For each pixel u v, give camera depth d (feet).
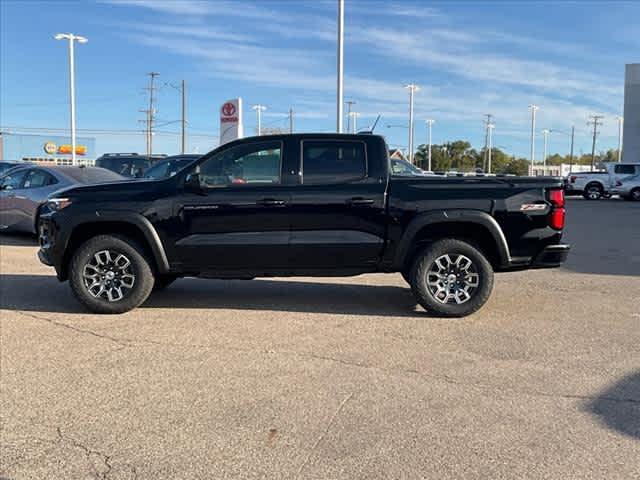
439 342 18.02
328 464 10.85
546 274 29.53
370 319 20.70
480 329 19.43
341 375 15.24
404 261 20.71
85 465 10.88
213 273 21.13
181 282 27.32
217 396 13.91
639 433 12.08
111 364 16.05
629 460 11.00
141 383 14.70
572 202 104.12
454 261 20.58
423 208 20.27
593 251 38.40
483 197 20.21
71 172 40.22
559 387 14.46
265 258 20.79
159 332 19.06
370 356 16.72
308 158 20.90
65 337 18.49
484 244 21.13
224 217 20.63
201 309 22.09
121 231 21.61
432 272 20.66
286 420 12.65
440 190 20.36
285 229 20.61
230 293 24.93
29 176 40.73
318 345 17.71
